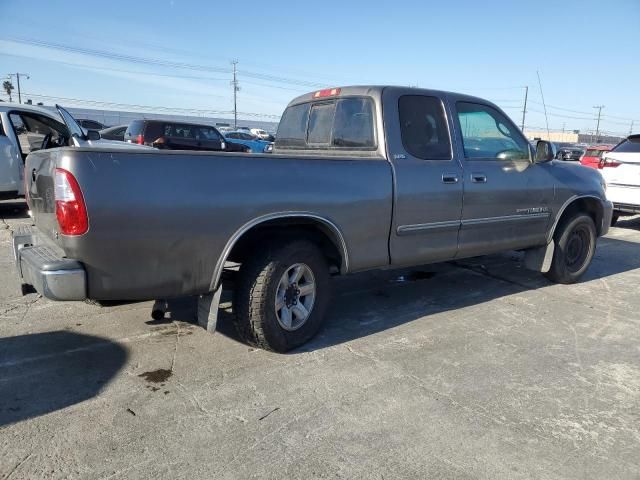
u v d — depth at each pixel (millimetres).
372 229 4148
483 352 4094
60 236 3084
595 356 4090
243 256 3893
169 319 4527
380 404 3238
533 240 5602
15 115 9102
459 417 3125
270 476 2539
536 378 3674
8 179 8938
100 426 2902
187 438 2820
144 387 3357
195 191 3266
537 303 5402
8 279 5547
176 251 3264
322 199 3807
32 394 3227
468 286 5949
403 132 4430
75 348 3910
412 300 5363
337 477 2549
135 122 15883
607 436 2977
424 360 3902
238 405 3172
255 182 3504
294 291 3930
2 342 3988
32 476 2477
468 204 4797
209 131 16656
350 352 4000
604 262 7508
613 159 9883
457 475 2590
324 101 4945
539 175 5477
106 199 2998
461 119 4867
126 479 2480
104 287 3111
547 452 2805
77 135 8938
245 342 3986
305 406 3188
